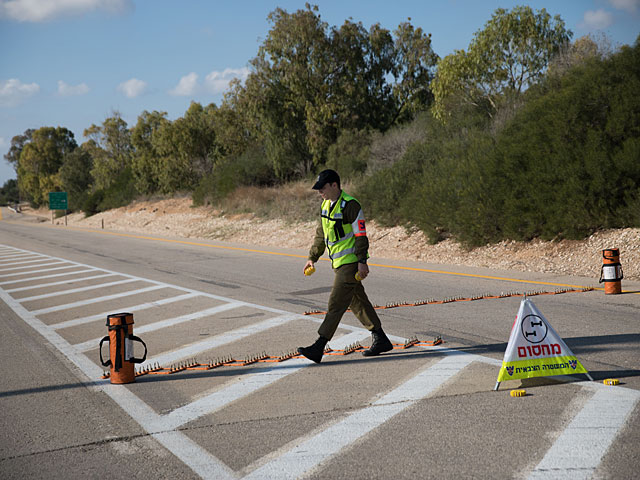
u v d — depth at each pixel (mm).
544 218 13836
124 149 56781
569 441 3709
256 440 3943
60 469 3605
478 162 16078
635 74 13672
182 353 6492
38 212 80562
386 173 20891
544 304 8500
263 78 30859
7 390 5277
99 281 13078
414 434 3930
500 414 4227
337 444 3820
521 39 19688
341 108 30266
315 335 7113
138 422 4379
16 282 13609
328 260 15773
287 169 32656
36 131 86125
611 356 5641
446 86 21266
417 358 5863
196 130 39781
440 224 16406
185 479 3410
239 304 9492
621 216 12625
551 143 14031
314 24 30016
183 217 33375
